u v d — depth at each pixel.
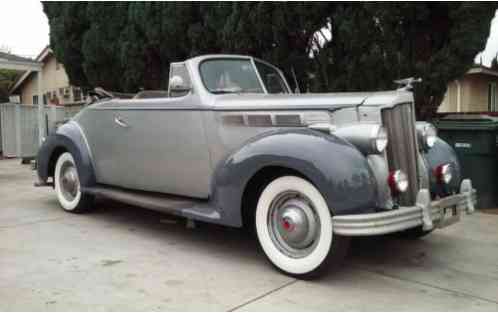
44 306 3.12
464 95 15.45
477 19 5.80
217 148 4.27
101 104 5.44
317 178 3.33
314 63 7.25
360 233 3.19
